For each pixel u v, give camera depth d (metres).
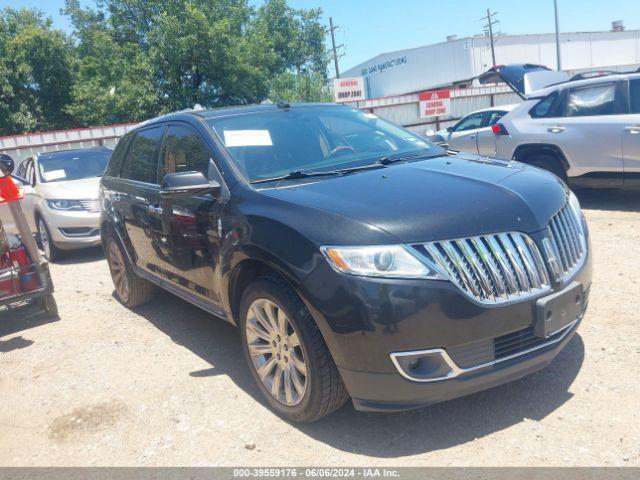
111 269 6.28
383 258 2.96
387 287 2.93
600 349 4.04
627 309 4.68
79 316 6.07
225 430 3.56
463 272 3.01
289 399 3.48
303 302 3.25
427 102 23.00
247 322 3.71
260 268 3.66
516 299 3.08
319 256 3.09
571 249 3.53
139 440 3.57
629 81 7.70
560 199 3.62
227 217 3.79
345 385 3.15
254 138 4.31
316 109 4.93
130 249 5.62
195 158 4.41
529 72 11.71
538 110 8.62
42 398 4.29
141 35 31.14
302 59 39.31
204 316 5.64
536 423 3.29
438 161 4.18
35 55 33.41
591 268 3.66
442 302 2.93
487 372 3.06
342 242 3.05
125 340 5.21
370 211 3.17
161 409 3.90
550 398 3.52
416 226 3.05
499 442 3.15
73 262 8.89
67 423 3.87
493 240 3.13
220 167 4.09
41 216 8.94
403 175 3.74
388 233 3.02
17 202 5.62
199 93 28.81
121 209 5.57
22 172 10.74
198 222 4.14
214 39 27.91
